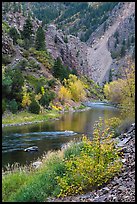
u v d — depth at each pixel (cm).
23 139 3881
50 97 8544
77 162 1105
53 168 1326
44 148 3206
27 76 9094
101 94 16950
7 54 9694
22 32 12656
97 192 992
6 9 14888
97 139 1136
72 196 1055
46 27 16675
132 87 3033
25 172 1555
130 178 998
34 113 7044
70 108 9119
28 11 17612
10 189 1310
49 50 15012
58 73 10844
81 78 16825
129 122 2244
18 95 7038
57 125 5631
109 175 1073
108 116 7088
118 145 1465
